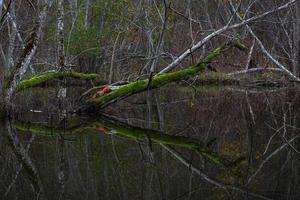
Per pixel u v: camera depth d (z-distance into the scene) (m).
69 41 22.12
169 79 14.34
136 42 23.83
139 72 20.75
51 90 17.14
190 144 11.42
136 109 17.77
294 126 13.67
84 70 22.81
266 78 23.42
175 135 12.66
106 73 22.27
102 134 12.63
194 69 14.37
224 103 18.88
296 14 22.91
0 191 7.64
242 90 22.52
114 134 12.67
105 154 10.15
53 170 8.84
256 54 24.47
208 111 17.19
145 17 22.16
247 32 23.83
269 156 9.97
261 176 8.42
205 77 23.94
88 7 23.48
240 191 7.52
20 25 21.72
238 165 9.26
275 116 15.70
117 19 23.06
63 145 11.10
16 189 7.71
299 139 11.73
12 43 15.09
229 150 10.68
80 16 22.97
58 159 9.69
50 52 21.62
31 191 7.59
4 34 21.66
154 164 9.31
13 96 14.79
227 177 8.35
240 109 17.44
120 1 22.69
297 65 22.66
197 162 9.52
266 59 23.83
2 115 14.35
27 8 22.88
